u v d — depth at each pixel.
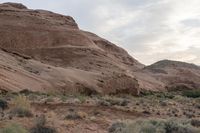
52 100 30.06
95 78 75.19
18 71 59.69
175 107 37.38
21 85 51.53
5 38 94.50
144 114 26.16
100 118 19.75
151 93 92.00
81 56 100.06
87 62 97.00
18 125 12.96
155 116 25.92
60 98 33.59
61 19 125.00
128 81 83.62
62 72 70.50
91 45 113.31
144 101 41.44
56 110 23.06
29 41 98.00
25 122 15.27
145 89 105.56
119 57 156.38
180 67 178.12
